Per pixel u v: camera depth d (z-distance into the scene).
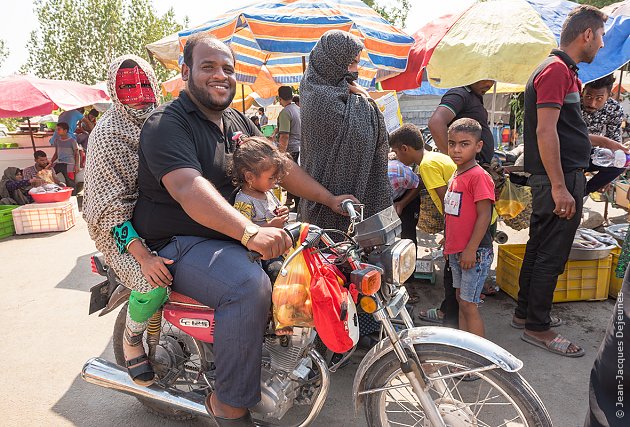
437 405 2.10
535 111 3.14
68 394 3.06
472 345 1.96
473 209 2.99
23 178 8.67
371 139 2.81
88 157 2.25
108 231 2.21
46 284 5.04
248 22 4.66
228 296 1.96
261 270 2.05
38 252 6.26
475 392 2.88
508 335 3.54
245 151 2.20
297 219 3.16
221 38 4.73
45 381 3.21
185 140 2.08
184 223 2.15
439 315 3.77
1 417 2.83
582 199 3.18
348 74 2.85
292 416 2.75
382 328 2.12
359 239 2.08
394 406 2.75
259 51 6.62
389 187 3.01
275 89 11.94
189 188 1.92
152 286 2.11
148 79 2.34
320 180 2.88
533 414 1.89
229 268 2.00
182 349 2.54
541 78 2.98
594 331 3.57
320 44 2.83
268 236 1.84
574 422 2.59
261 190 2.27
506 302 4.14
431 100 15.99
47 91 8.45
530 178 3.30
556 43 4.04
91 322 4.10
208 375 2.31
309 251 1.97
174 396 2.34
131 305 2.21
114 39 26.80
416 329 2.08
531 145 3.23
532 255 3.46
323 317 1.87
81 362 3.45
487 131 3.96
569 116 3.07
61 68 26.70
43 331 3.95
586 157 3.14
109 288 2.57
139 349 2.39
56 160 10.13
